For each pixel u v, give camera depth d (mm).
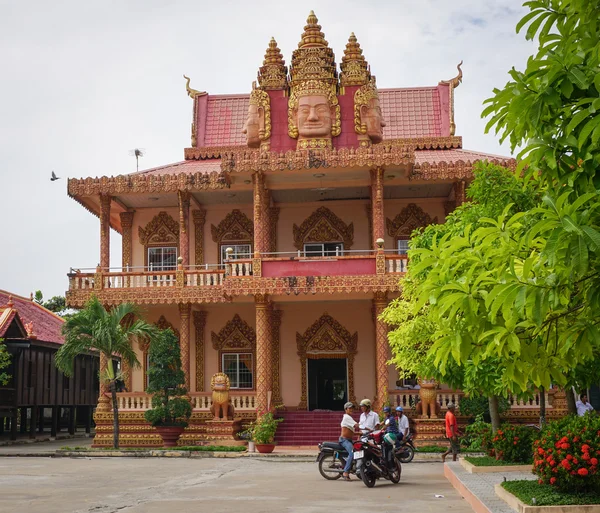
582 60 7082
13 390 33406
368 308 32562
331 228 33406
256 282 28594
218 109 39062
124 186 31250
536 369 8562
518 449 17391
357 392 32125
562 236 6258
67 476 19172
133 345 33500
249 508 12984
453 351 7957
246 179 30234
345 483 17281
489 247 7547
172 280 31266
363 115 32094
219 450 26906
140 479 18375
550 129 7180
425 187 31562
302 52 32156
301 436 28953
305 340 32594
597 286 7062
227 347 33156
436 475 19125
